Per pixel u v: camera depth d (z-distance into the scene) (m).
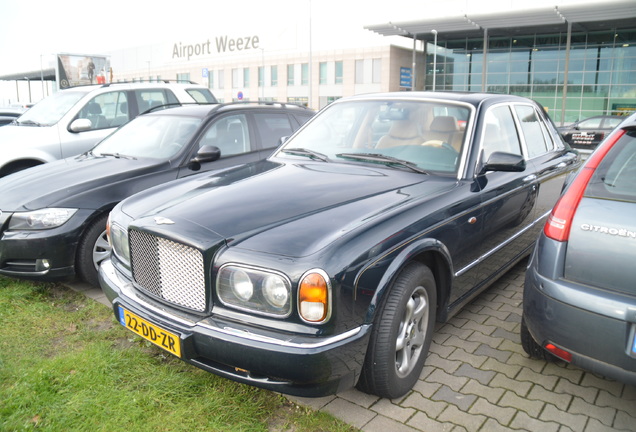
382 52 50.00
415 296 2.80
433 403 2.73
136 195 3.38
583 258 2.41
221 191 3.03
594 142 19.19
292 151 3.90
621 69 37.38
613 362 2.29
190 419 2.57
